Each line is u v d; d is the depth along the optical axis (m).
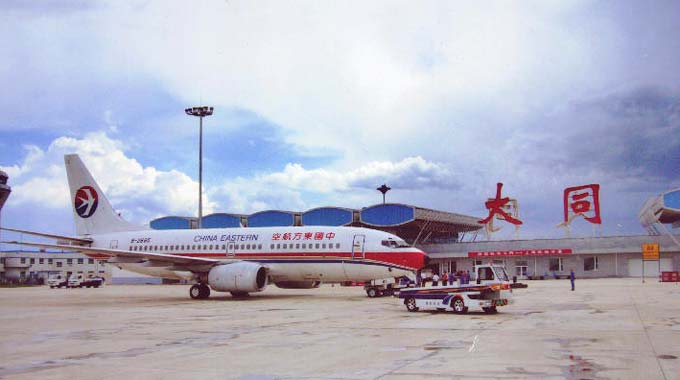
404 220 73.88
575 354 14.22
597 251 70.62
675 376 11.55
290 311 28.78
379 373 12.12
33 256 129.12
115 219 48.69
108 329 21.48
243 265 38.59
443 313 26.62
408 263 37.00
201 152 65.12
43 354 15.55
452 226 90.75
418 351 15.03
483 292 25.78
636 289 44.69
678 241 66.81
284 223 80.75
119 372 12.71
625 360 13.34
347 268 38.44
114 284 81.56
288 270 40.09
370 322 22.78
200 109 64.00
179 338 18.48
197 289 40.91
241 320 24.30
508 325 20.91
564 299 34.31
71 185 49.94
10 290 68.50
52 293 55.91
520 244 75.25
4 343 17.88
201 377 12.01
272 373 12.33
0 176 26.45
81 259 136.75
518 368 12.47
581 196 73.12
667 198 65.12
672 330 18.86
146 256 37.84
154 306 33.91
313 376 11.93
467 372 12.08
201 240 43.50
